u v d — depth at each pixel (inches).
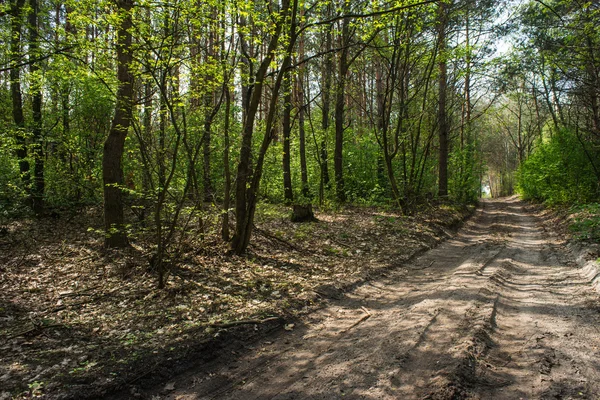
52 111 485.1
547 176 762.8
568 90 639.8
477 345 162.6
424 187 746.8
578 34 523.5
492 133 1963.6
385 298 249.8
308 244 391.5
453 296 231.8
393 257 358.0
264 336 188.7
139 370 147.5
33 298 236.7
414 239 440.8
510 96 1109.7
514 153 2180.1
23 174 433.1
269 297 239.8
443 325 186.5
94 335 183.8
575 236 410.6
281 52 311.7
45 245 359.3
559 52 559.2
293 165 803.4
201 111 320.8
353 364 155.6
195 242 331.3
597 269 265.7
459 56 623.5
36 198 463.8
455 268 320.8
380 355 161.2
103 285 259.1
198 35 257.3
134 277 273.3
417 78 762.2
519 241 467.8
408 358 156.0
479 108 1533.0
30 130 452.4
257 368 157.6
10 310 215.3
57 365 150.6
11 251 340.8
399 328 189.2
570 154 685.3
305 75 679.7
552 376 139.1
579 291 240.2
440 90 767.1
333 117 808.9
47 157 499.8
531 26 595.2
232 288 254.2
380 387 136.4
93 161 471.8
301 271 301.4
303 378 147.3
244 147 327.3
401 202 604.1
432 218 581.3
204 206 430.0
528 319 197.3
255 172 327.0
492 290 242.7
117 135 329.4
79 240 376.5
